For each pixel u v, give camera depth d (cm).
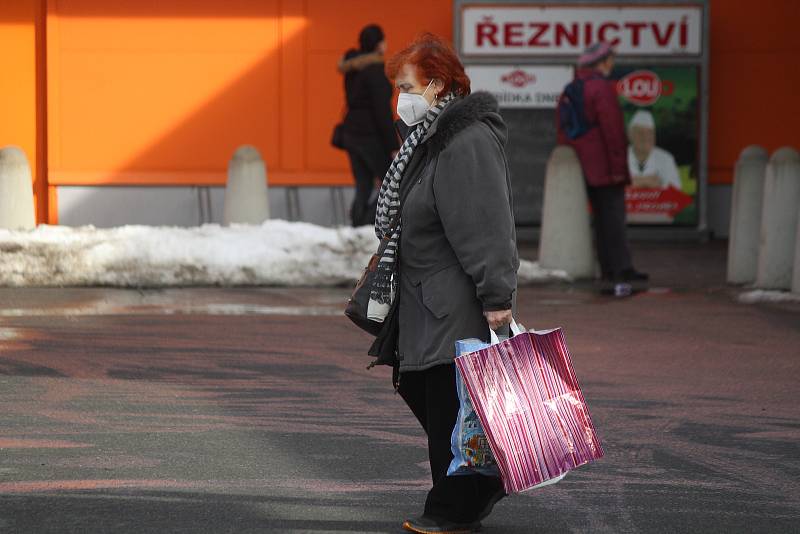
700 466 1585
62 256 3241
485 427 1180
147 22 4834
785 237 3234
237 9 4838
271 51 4859
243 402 1928
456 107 1220
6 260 3225
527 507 1400
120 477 1495
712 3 4850
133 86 4850
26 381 2056
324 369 2203
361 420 1822
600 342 2506
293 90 4866
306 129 4869
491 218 1203
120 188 4856
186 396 1964
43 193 4866
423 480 1504
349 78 4019
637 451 1661
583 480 1517
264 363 2248
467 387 1184
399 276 1261
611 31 4688
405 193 1250
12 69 4838
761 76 4869
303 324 2691
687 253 4322
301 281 3322
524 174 4716
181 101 4856
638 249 4444
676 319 2808
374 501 1411
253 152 3853
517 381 1202
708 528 1324
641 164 4703
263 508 1377
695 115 4697
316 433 1738
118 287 3250
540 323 2741
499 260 1201
